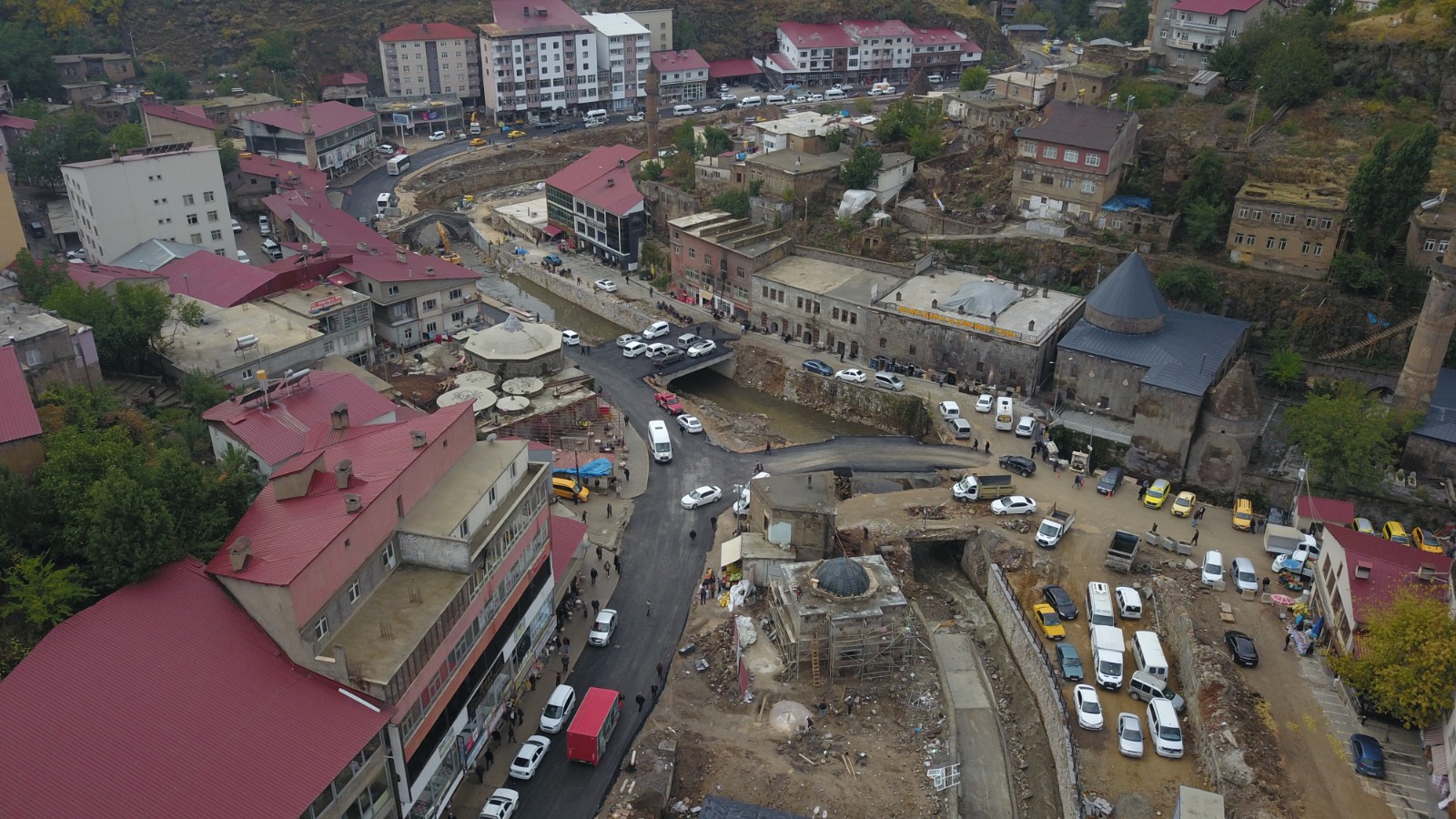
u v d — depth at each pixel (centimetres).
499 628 6412
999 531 8625
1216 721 6394
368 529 5688
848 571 7094
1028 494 9231
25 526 5641
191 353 9325
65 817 4350
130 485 5450
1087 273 12006
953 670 7456
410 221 16112
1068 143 12294
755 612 7706
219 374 8881
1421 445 8950
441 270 12075
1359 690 6288
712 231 13462
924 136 14788
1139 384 9756
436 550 5938
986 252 12562
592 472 9375
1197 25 14612
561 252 15775
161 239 12862
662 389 11575
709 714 6744
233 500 6284
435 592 5791
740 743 6500
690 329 12912
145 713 4816
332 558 5384
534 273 15000
